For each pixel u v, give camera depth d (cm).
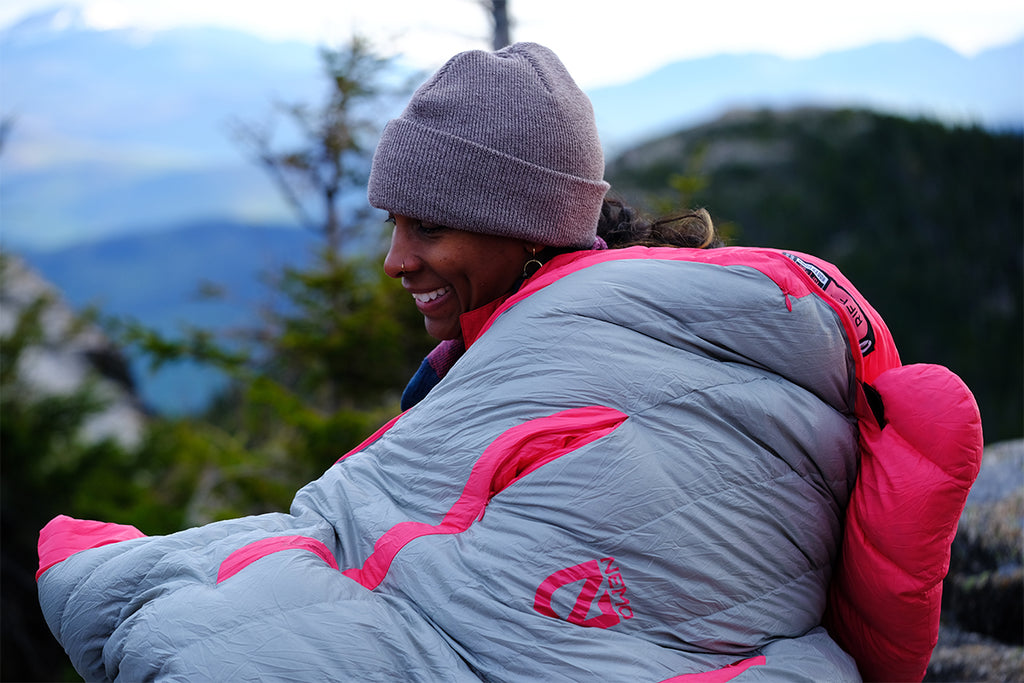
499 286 163
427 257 158
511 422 136
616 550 125
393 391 668
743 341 142
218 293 682
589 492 127
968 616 221
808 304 145
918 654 146
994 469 253
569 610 122
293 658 119
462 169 150
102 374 1372
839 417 146
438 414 143
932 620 142
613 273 148
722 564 130
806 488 141
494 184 150
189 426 806
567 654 119
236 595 125
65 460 937
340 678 118
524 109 151
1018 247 2127
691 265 148
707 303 143
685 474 131
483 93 151
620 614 124
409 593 128
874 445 143
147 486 903
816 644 137
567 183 154
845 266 2045
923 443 135
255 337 672
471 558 127
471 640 122
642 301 144
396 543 132
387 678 120
